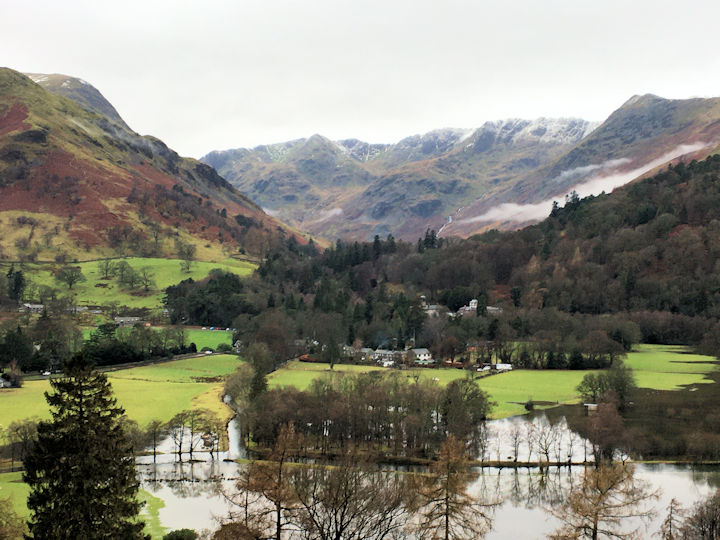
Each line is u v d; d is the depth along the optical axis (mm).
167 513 85250
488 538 79375
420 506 74875
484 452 115438
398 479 90062
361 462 86438
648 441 116000
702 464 109000
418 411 119312
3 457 107562
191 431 120000
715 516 75500
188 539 71438
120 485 56125
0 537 62156
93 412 55594
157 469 107062
